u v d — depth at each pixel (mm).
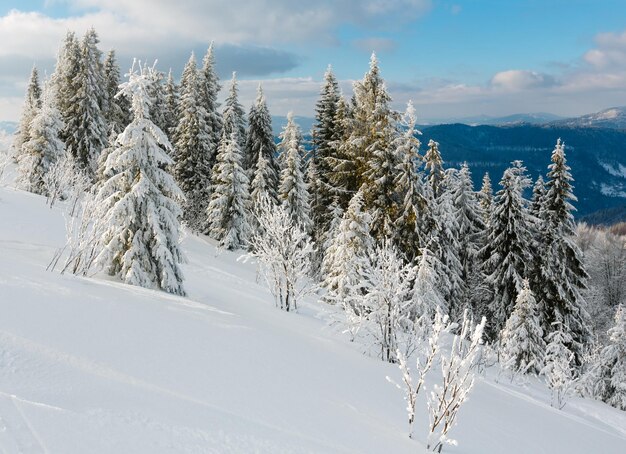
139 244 11906
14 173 31016
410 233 23531
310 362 7230
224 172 31891
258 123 39312
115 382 3893
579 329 26469
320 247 29984
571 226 26312
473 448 5543
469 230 31281
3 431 2574
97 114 36031
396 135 25125
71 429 2801
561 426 9273
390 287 11281
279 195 31250
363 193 25141
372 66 27516
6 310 4984
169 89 42969
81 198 22297
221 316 8766
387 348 10977
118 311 6445
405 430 5336
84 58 35281
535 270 26719
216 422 3535
